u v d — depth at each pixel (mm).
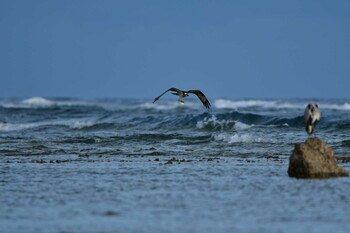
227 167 62000
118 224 39375
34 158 74312
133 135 98000
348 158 68500
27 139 99438
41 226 39062
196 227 38531
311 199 45438
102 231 37875
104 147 87562
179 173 58281
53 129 122312
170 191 49281
